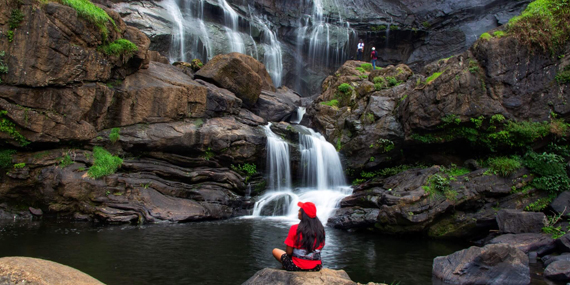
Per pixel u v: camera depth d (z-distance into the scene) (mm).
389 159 15305
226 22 26109
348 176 16141
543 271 7828
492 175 11633
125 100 13109
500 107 12562
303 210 5988
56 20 11141
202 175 13797
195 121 14414
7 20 10523
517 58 12719
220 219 13062
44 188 11203
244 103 17609
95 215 11375
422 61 30562
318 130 18422
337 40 29547
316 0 30922
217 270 7488
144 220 11594
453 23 30984
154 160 13312
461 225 11008
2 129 10672
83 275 4789
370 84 18078
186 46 22688
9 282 4234
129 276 6949
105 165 11898
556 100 12328
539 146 12344
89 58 12039
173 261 7941
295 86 28688
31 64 10766
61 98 11555
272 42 28156
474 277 7203
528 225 9719
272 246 9438
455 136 13320
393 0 32469
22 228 10211
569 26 12469
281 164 15758
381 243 10430
